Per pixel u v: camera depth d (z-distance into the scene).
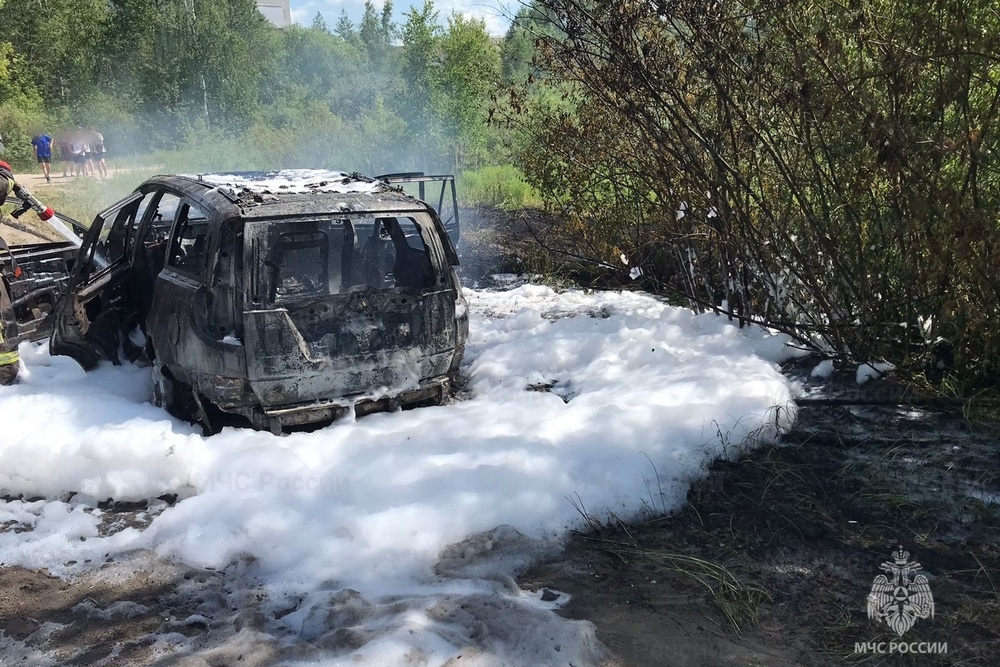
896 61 5.22
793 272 6.26
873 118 5.18
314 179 5.79
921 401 5.59
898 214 5.64
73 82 45.00
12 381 5.86
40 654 3.25
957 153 5.23
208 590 3.71
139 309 6.30
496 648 3.16
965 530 4.16
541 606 3.58
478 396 5.99
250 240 4.79
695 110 6.77
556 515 4.25
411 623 3.27
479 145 24.41
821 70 5.70
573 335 7.15
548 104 8.35
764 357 6.60
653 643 3.34
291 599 3.61
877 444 5.08
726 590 3.69
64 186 21.48
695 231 7.32
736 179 6.28
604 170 8.05
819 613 3.55
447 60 25.33
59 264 7.30
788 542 4.11
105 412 5.24
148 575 3.83
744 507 4.42
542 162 8.35
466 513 4.17
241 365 4.79
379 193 5.48
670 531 4.21
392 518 4.09
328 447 4.81
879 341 6.15
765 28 5.91
